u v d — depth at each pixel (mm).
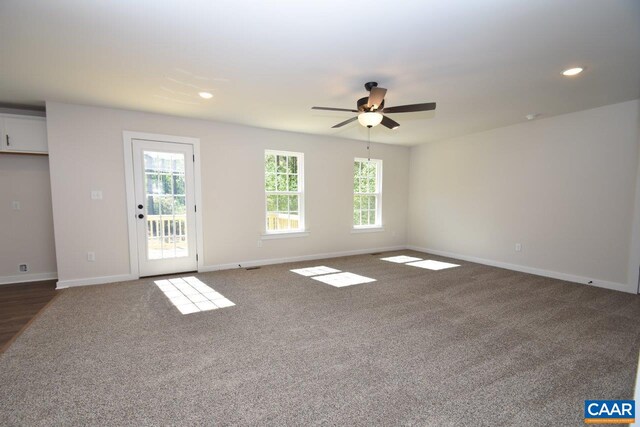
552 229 4273
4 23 1909
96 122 3752
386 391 1816
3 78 2814
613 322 2797
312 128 4867
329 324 2740
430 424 1559
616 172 3668
